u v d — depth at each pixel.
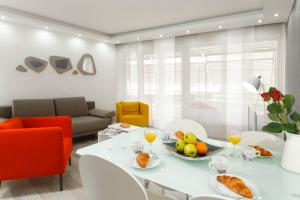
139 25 4.39
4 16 3.41
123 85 5.75
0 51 3.63
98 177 0.92
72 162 2.99
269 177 1.07
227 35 4.21
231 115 4.28
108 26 4.47
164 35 4.68
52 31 4.33
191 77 4.68
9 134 1.95
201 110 4.60
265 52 3.89
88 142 3.99
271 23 3.78
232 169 1.17
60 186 2.22
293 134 1.12
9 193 2.16
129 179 0.83
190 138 1.32
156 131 1.88
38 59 4.11
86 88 5.08
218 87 4.38
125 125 3.42
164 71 5.04
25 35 3.92
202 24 3.94
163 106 5.12
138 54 5.41
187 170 1.16
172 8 3.40
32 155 2.04
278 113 1.14
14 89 3.83
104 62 5.49
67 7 3.37
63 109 4.27
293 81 3.01
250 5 3.26
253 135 1.67
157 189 2.26
